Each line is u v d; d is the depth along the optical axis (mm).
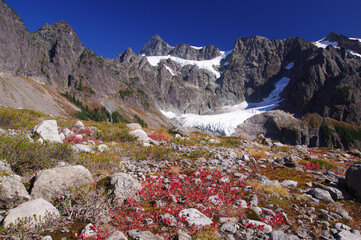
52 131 12703
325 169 14555
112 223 5430
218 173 10445
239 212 6754
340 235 5805
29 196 5539
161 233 5219
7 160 7086
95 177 8047
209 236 5195
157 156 13289
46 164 7723
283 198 8344
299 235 5895
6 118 15172
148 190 7316
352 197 8820
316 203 8133
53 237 4641
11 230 4469
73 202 5949
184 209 6320
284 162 14172
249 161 14430
